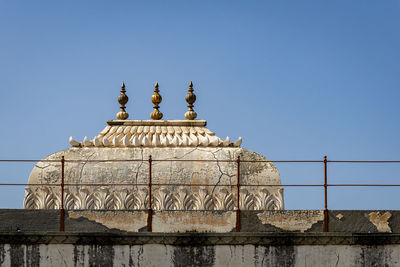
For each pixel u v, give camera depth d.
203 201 14.64
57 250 13.30
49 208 14.75
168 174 14.83
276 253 13.36
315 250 13.40
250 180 14.87
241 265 13.32
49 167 15.01
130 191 14.73
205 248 13.35
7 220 13.90
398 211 14.08
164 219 13.92
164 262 13.30
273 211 14.00
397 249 13.52
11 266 13.25
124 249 13.32
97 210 13.94
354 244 13.44
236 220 13.93
